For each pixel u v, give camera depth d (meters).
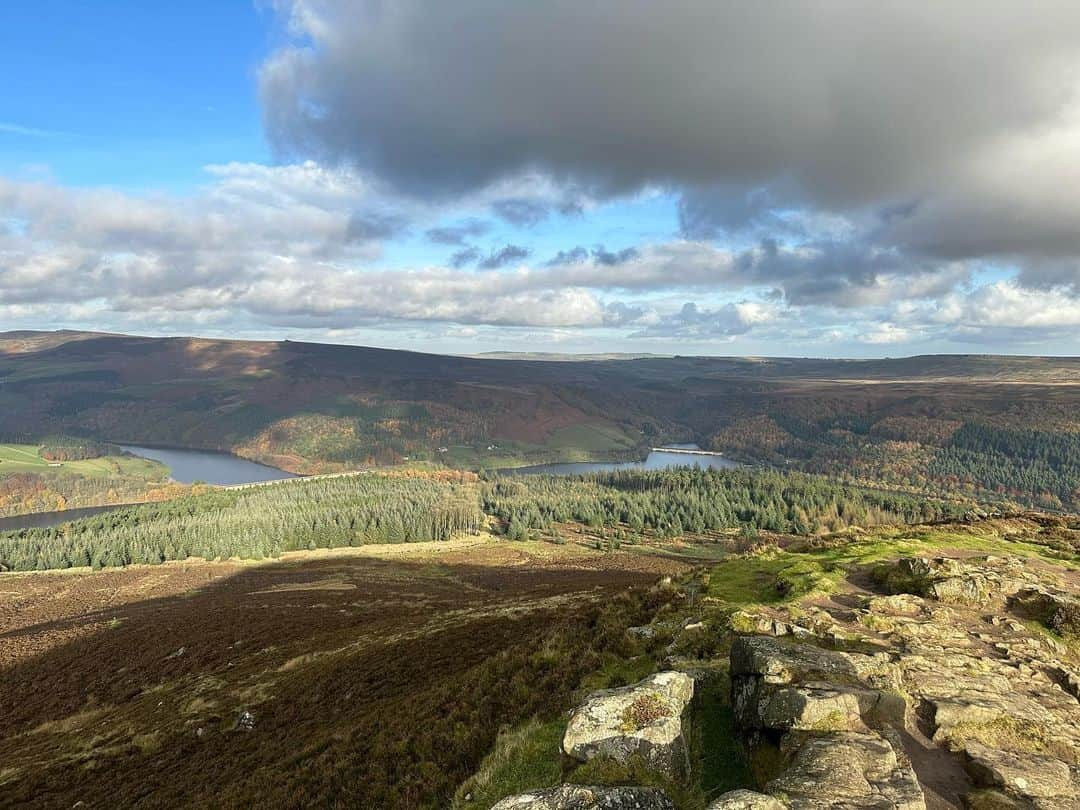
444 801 14.48
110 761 28.78
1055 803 9.77
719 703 13.48
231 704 33.88
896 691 12.91
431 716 20.20
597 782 9.85
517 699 18.70
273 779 20.14
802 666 12.35
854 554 31.00
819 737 10.42
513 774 12.96
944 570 23.91
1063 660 17.52
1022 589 22.67
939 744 11.73
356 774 17.89
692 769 10.96
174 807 21.83
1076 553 33.53
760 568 29.89
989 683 14.54
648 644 19.95
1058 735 12.12
